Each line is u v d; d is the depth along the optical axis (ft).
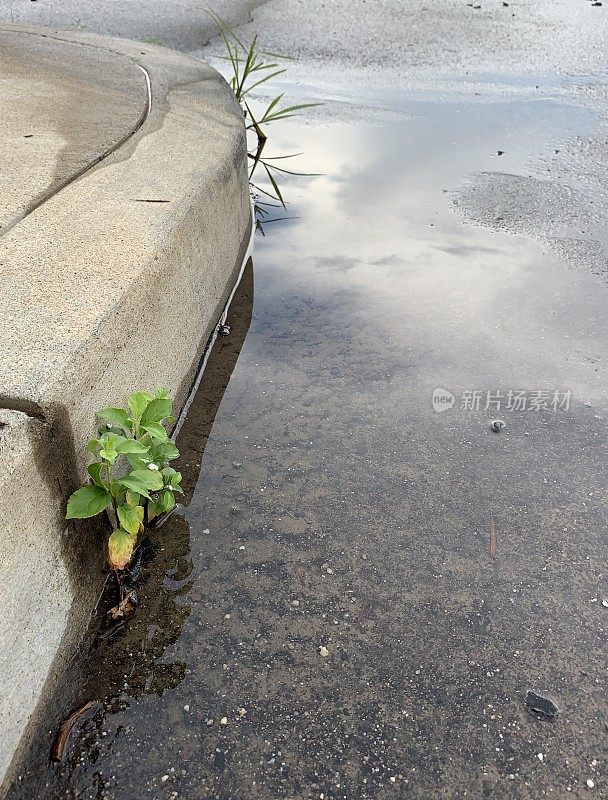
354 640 2.07
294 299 3.57
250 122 5.53
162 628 2.09
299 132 5.44
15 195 2.76
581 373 3.09
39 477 1.76
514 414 2.88
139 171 3.06
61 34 5.41
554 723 1.89
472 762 1.81
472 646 2.06
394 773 1.78
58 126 3.48
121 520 2.04
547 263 3.82
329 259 3.91
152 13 7.50
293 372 3.10
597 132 5.32
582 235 4.05
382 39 7.31
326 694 1.94
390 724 1.88
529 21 7.91
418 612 2.15
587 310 3.46
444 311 3.47
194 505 2.48
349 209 4.41
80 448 1.94
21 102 3.74
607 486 2.58
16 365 1.85
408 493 2.54
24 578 1.71
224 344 3.26
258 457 2.68
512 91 6.15
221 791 1.74
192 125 3.72
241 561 2.29
